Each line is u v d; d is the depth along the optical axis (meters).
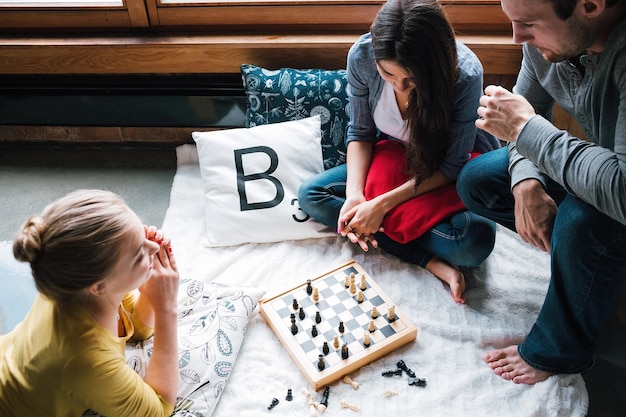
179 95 2.34
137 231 1.34
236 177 2.12
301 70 2.21
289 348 1.75
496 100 1.52
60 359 1.31
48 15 2.28
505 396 1.68
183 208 2.25
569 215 1.50
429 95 1.68
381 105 1.94
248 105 2.24
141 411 1.39
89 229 1.25
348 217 1.93
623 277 1.54
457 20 2.22
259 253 2.08
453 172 1.91
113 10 2.26
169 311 1.52
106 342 1.35
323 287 1.92
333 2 2.20
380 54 1.61
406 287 1.97
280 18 2.26
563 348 1.65
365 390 1.70
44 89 2.34
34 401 1.35
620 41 1.27
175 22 2.29
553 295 1.60
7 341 1.45
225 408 1.66
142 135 2.55
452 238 1.87
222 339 1.73
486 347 1.81
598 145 1.46
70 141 2.57
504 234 2.13
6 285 1.84
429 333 1.83
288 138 2.15
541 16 1.26
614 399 1.73
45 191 2.38
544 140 1.44
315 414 1.62
